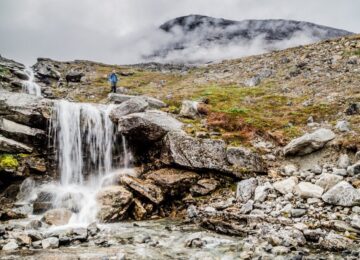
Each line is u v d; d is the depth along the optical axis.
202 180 15.64
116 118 19.55
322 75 30.91
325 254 9.29
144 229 12.51
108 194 14.45
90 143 20.16
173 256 9.70
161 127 17.59
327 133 16.42
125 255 9.73
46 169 17.94
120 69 64.56
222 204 13.98
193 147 16.23
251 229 11.60
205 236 11.54
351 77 28.03
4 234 11.23
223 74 45.25
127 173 16.97
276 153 17.41
